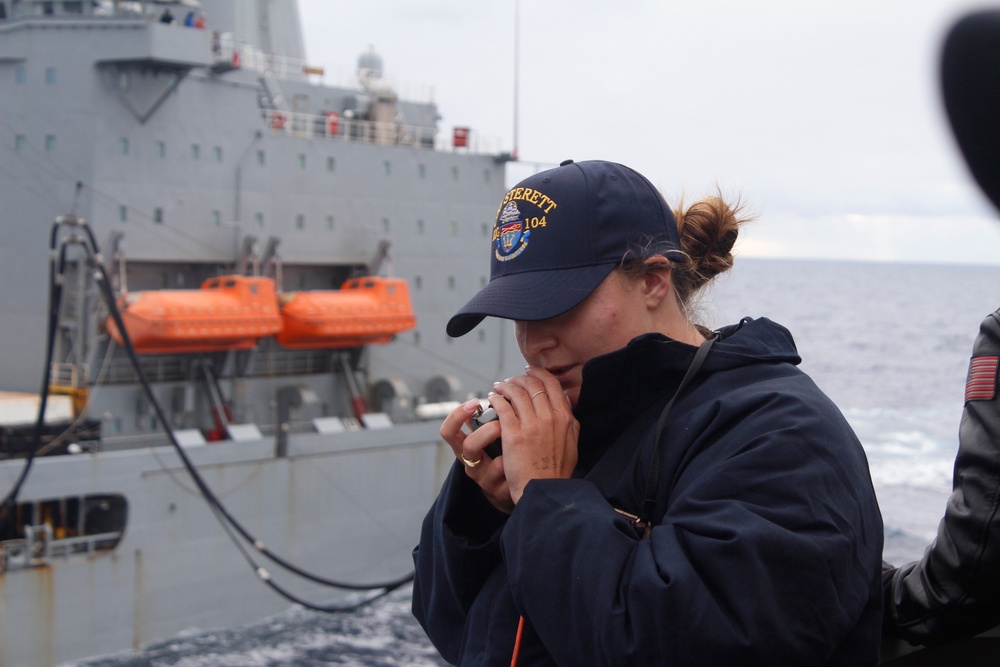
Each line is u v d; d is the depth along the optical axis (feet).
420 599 8.09
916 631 7.30
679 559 5.51
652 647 5.32
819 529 5.58
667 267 6.70
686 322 7.16
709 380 6.61
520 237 6.68
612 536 5.79
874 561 6.02
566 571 5.77
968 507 6.54
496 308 6.48
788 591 5.34
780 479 5.71
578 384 6.89
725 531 5.49
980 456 6.50
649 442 6.53
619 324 6.58
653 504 6.39
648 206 6.72
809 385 6.57
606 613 5.50
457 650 7.55
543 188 6.72
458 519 7.47
